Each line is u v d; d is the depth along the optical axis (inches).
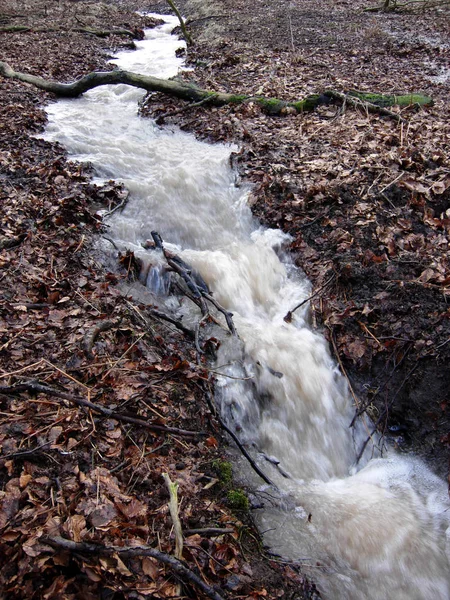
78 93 452.4
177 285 243.0
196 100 428.8
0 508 131.3
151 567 128.6
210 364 209.9
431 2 822.5
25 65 531.2
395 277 236.4
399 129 351.6
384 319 225.3
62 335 191.8
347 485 195.3
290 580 147.9
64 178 301.1
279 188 299.0
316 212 279.6
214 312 238.4
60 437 152.6
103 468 148.6
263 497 175.0
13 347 181.9
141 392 175.3
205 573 135.2
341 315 231.1
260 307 253.4
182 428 172.6
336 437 211.6
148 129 392.5
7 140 342.3
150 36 791.7
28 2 904.3
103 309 209.5
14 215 257.9
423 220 264.1
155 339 203.3
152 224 285.6
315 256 261.7
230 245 275.9
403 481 195.9
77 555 125.0
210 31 750.5
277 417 209.8
